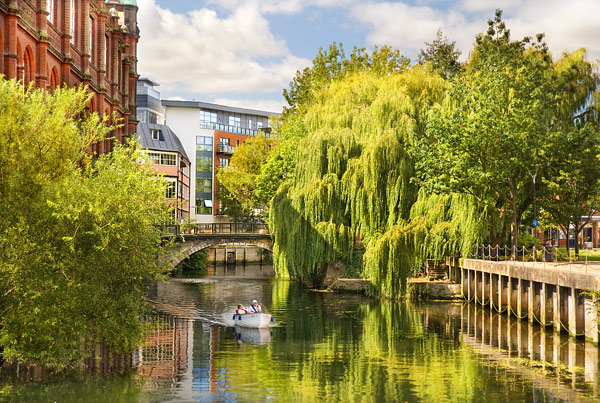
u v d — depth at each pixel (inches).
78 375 887.7
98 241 773.3
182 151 4347.9
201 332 1348.4
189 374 930.7
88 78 1736.0
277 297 2046.0
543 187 1795.0
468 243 1763.0
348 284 2159.2
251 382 890.1
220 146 5433.1
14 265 721.6
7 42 1198.3
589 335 1149.7
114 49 2105.1
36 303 737.0
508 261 1644.9
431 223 1813.5
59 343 770.8
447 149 1696.6
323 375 938.1
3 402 741.9
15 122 725.3
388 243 1793.8
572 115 1945.1
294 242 2018.9
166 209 855.1
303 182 2065.7
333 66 3248.0
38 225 749.9
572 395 819.4
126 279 815.1
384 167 1871.3
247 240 3193.9
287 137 3216.0
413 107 1926.7
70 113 811.4
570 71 1924.2
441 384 880.3
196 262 3750.0
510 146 1644.9
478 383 882.1
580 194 1856.5
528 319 1389.0
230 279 2923.2
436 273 2100.1
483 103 1667.1
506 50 1971.0
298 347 1167.0
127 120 2348.7
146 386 848.3
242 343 1206.9
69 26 1579.7
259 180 3292.3
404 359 1050.1
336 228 1964.8
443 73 3171.8
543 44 2050.9
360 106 2086.6
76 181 778.2
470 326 1390.3
